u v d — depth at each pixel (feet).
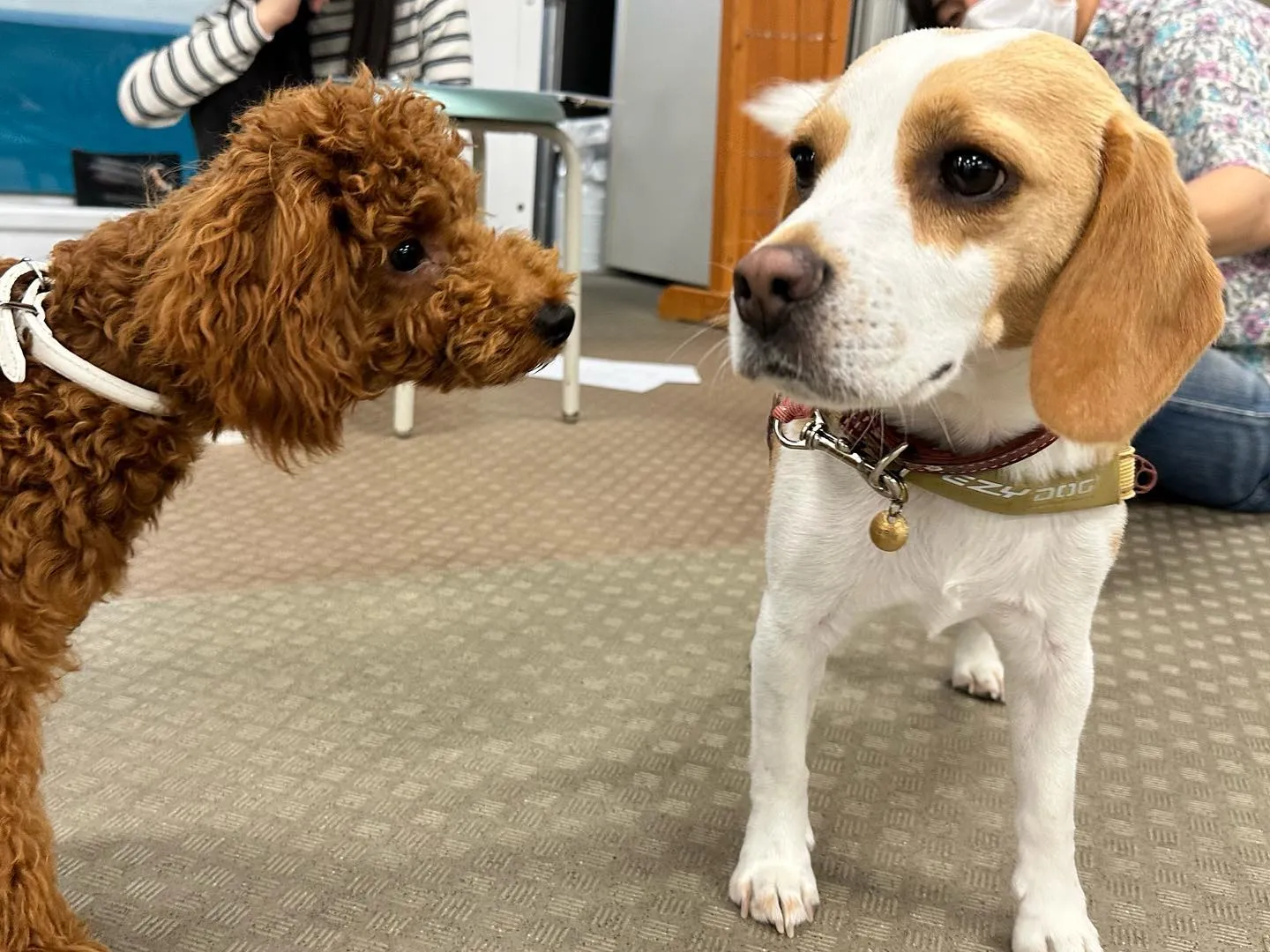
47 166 9.32
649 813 3.65
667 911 3.17
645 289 15.15
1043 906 3.00
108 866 3.27
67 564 2.60
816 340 2.43
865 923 3.14
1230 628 5.22
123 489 2.70
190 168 3.30
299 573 5.52
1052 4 5.82
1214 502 7.04
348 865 3.33
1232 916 3.18
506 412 8.71
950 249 2.50
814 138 2.78
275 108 2.82
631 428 8.39
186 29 9.66
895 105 2.57
